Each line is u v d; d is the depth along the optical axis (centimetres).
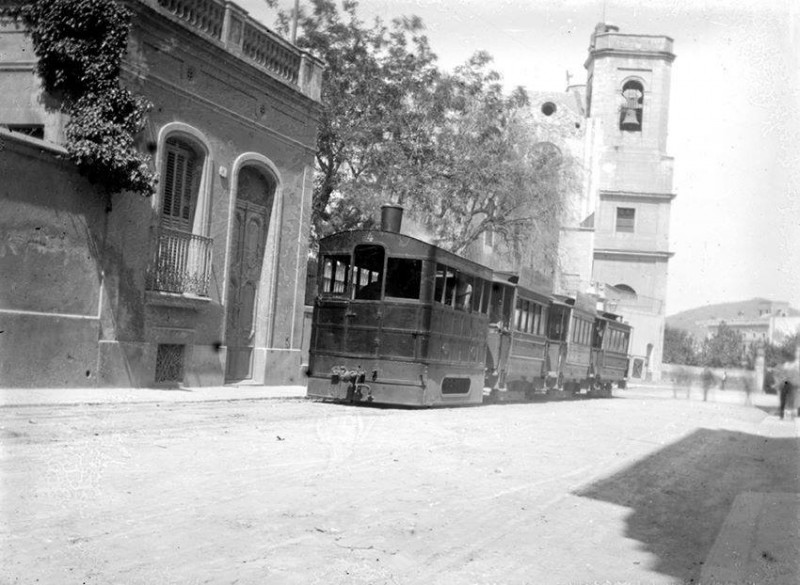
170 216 1438
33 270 1139
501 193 2384
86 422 892
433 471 779
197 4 1452
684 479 862
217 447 793
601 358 2809
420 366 1405
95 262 1249
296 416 1138
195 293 1469
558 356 2319
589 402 2359
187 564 422
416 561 465
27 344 1127
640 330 4481
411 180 2202
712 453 1136
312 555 456
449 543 511
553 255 2859
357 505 594
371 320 1440
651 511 669
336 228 2256
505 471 820
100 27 1225
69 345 1198
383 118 2222
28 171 1125
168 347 1440
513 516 608
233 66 1550
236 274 1664
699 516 654
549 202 2633
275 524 517
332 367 1462
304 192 1861
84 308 1234
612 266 4619
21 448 687
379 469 760
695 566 495
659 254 4575
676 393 3034
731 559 509
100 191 1250
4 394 1037
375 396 1419
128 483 594
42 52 1220
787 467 986
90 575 393
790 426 1616
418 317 1413
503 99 2312
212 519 516
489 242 2656
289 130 1780
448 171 2283
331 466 749
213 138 1515
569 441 1147
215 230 1538
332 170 2272
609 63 4488
